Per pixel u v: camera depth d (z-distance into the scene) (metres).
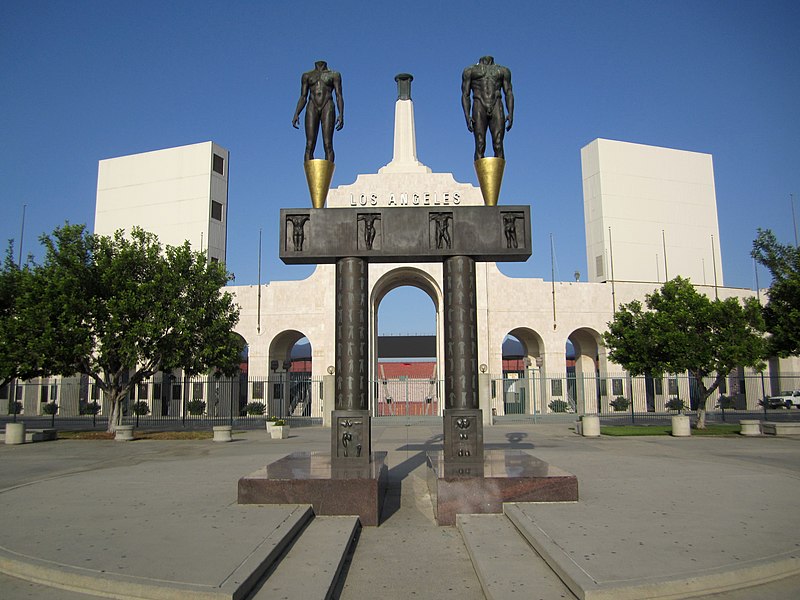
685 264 60.69
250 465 19.16
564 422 44.69
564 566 7.70
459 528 10.90
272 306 52.72
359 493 11.45
